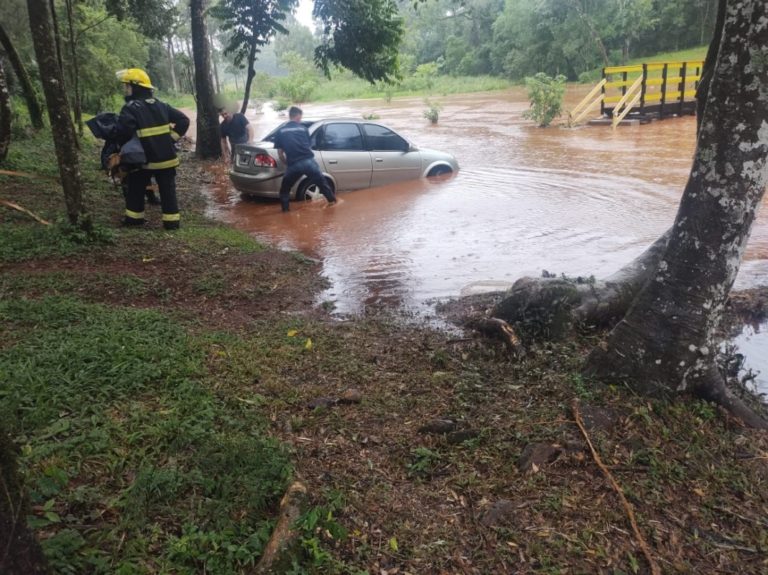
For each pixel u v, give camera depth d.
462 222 9.88
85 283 6.27
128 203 8.90
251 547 2.70
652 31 56.50
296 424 3.81
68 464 3.12
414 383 4.50
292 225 9.90
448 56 74.31
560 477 3.46
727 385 4.61
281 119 34.66
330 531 2.88
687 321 4.10
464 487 3.34
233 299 6.38
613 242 8.63
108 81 26.73
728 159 3.85
